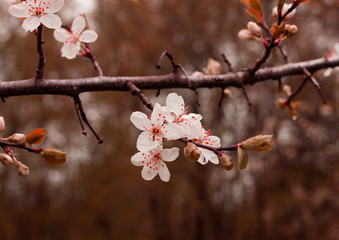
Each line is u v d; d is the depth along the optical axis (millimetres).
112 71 10859
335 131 9156
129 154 11820
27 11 1562
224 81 2242
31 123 12492
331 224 9672
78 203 13266
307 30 9844
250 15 2076
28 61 10898
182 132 1409
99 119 12258
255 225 11352
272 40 1957
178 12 10953
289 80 9734
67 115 12172
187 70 11695
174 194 11688
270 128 9156
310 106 9148
